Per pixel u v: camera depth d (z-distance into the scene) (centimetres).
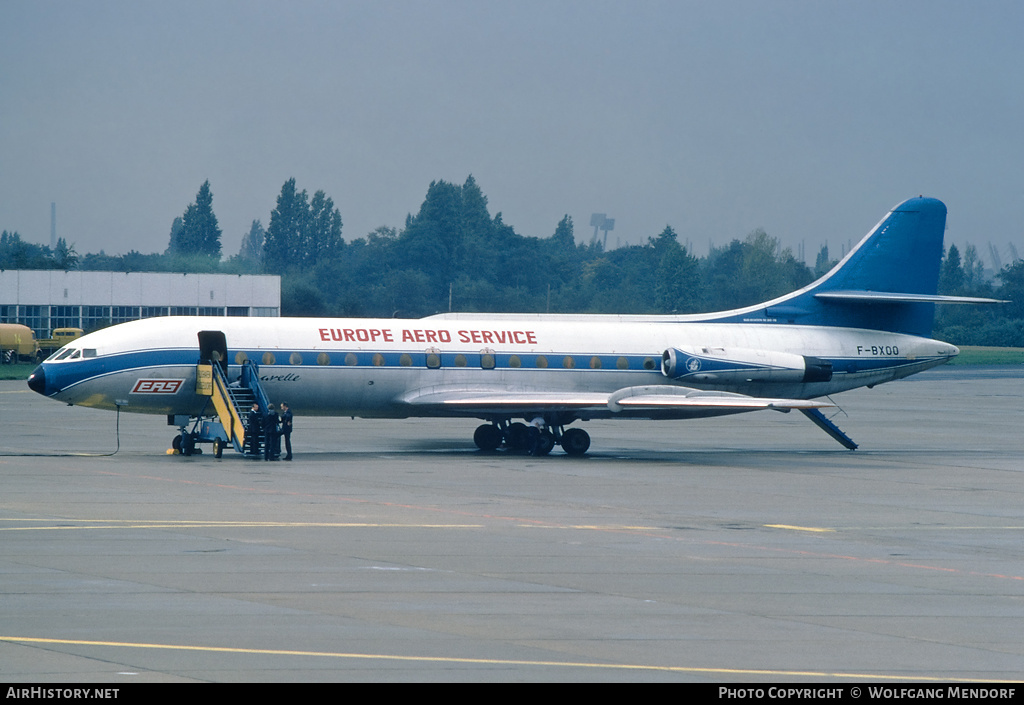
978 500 9906
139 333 12562
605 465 12375
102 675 4169
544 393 13800
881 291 15425
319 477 10569
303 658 4444
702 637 4903
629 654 4606
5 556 6431
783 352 14838
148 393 12444
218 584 5772
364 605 5372
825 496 9988
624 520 8275
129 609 5200
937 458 13988
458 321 13988
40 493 9131
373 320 13662
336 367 13062
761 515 8712
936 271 15600
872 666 4500
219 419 12612
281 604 5359
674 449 14838
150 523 7669
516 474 11219
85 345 12425
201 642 4653
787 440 16625
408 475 10906
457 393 13475
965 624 5241
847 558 6925
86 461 11731
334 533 7406
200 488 9588
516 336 14000
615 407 13200
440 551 6844
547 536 7481
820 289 15338
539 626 5041
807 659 4584
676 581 6094
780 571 6450
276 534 7319
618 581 6059
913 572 6512
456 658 4491
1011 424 19988
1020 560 6988
